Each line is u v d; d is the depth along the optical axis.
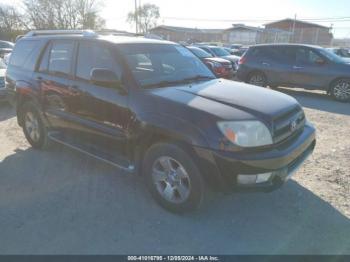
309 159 4.59
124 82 3.37
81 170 4.19
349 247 2.72
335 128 6.35
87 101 3.71
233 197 3.51
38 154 4.75
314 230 2.95
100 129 3.63
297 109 3.32
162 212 3.23
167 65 3.87
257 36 54.62
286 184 3.81
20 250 2.69
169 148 2.98
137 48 3.73
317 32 52.94
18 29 48.84
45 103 4.41
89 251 2.68
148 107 3.10
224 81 4.00
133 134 3.25
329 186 3.77
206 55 14.18
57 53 4.26
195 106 2.89
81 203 3.38
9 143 5.25
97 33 4.18
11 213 3.20
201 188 2.92
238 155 2.66
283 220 3.11
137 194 3.57
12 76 4.99
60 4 49.00
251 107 2.90
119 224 3.03
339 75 9.16
